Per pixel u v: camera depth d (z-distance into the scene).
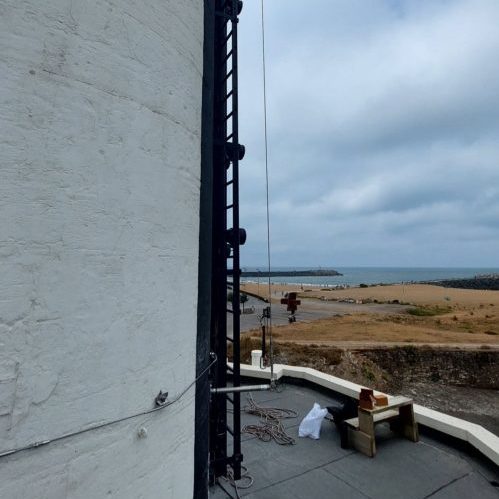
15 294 1.38
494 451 4.33
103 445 1.67
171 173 2.12
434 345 24.81
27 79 1.47
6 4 1.44
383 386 21.31
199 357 2.61
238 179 3.85
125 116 1.82
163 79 2.07
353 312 42.31
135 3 1.91
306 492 3.97
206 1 2.90
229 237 3.98
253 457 4.68
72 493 1.54
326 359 20.84
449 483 4.18
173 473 2.11
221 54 4.04
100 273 1.67
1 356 1.34
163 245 2.04
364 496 3.93
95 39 1.71
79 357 1.58
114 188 1.74
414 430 5.09
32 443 1.42
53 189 1.51
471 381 23.50
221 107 3.99
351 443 4.95
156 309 1.97
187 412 2.27
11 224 1.39
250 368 7.46
